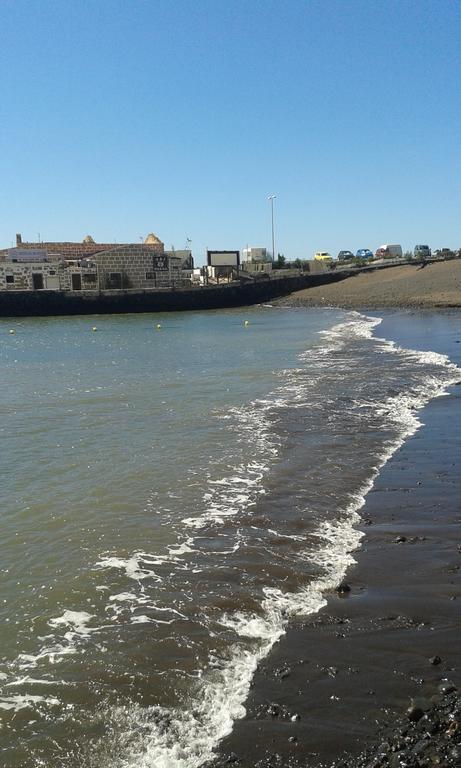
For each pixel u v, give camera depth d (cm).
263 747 459
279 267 10106
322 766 439
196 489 1016
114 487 1031
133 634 609
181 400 1764
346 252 10912
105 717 498
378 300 7094
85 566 753
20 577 728
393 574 720
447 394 1741
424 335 3534
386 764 435
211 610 650
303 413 1552
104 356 3112
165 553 786
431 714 482
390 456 1176
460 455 1162
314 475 1076
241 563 754
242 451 1228
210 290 8562
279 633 606
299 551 786
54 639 604
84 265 8619
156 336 4412
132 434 1381
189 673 547
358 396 1752
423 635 594
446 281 7525
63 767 449
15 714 502
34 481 1066
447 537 813
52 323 6725
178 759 453
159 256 8988
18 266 8406
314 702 504
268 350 3066
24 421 1527
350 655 566
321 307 7362
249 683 532
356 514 903
